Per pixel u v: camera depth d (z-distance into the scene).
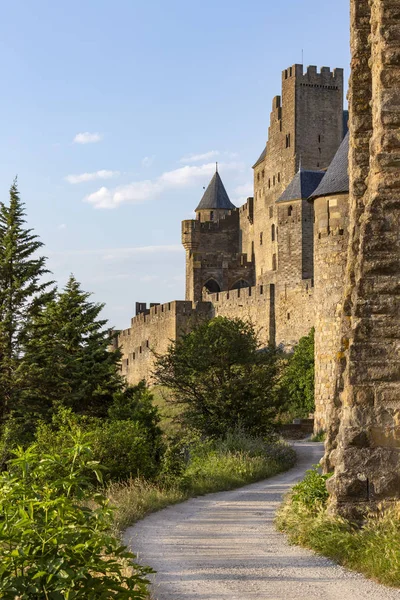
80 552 8.27
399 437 13.25
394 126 13.66
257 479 27.61
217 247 131.38
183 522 17.73
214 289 122.06
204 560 13.16
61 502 8.43
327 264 42.03
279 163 115.94
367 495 13.24
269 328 86.12
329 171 42.91
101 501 9.11
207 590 11.05
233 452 31.94
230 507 20.23
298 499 16.05
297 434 49.53
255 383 38.00
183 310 96.19
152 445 27.28
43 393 48.19
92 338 50.28
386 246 13.53
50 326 50.28
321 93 114.06
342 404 14.87
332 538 12.95
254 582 11.41
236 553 13.63
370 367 13.41
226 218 132.00
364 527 12.84
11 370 49.09
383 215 13.59
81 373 47.22
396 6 13.77
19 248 52.06
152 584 11.38
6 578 8.01
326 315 42.06
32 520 8.20
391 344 13.39
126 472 23.50
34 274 52.00
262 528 16.36
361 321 13.48
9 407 47.81
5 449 33.47
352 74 15.55
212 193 148.50
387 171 13.64
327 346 42.03
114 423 27.66
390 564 11.28
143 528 16.91
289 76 114.38
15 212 52.78
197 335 39.94
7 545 8.74
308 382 57.75
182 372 39.28
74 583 8.15
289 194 101.81
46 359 48.22
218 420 37.34
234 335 39.16
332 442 15.37
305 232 100.75
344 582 11.16
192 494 23.09
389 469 13.22
